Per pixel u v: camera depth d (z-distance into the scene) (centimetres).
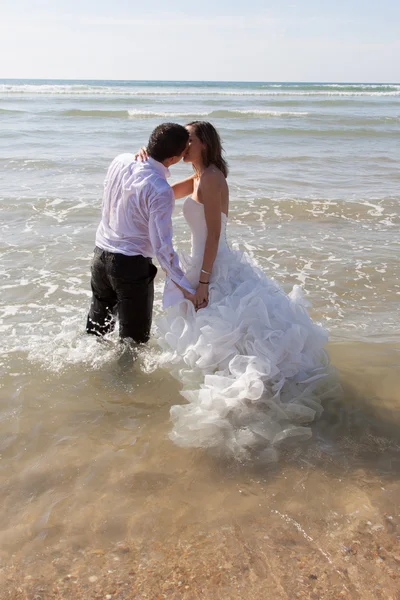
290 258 652
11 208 810
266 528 258
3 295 530
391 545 249
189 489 284
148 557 240
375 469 304
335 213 839
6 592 220
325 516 267
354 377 400
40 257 630
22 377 388
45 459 305
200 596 220
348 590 225
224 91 5422
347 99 4059
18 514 263
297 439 329
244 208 850
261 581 228
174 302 386
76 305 514
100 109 2659
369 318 505
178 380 391
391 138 1766
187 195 412
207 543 248
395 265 633
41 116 2206
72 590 222
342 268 623
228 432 330
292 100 3797
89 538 250
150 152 357
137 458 308
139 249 374
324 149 1483
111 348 425
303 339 367
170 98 3881
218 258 395
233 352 368
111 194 369
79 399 366
